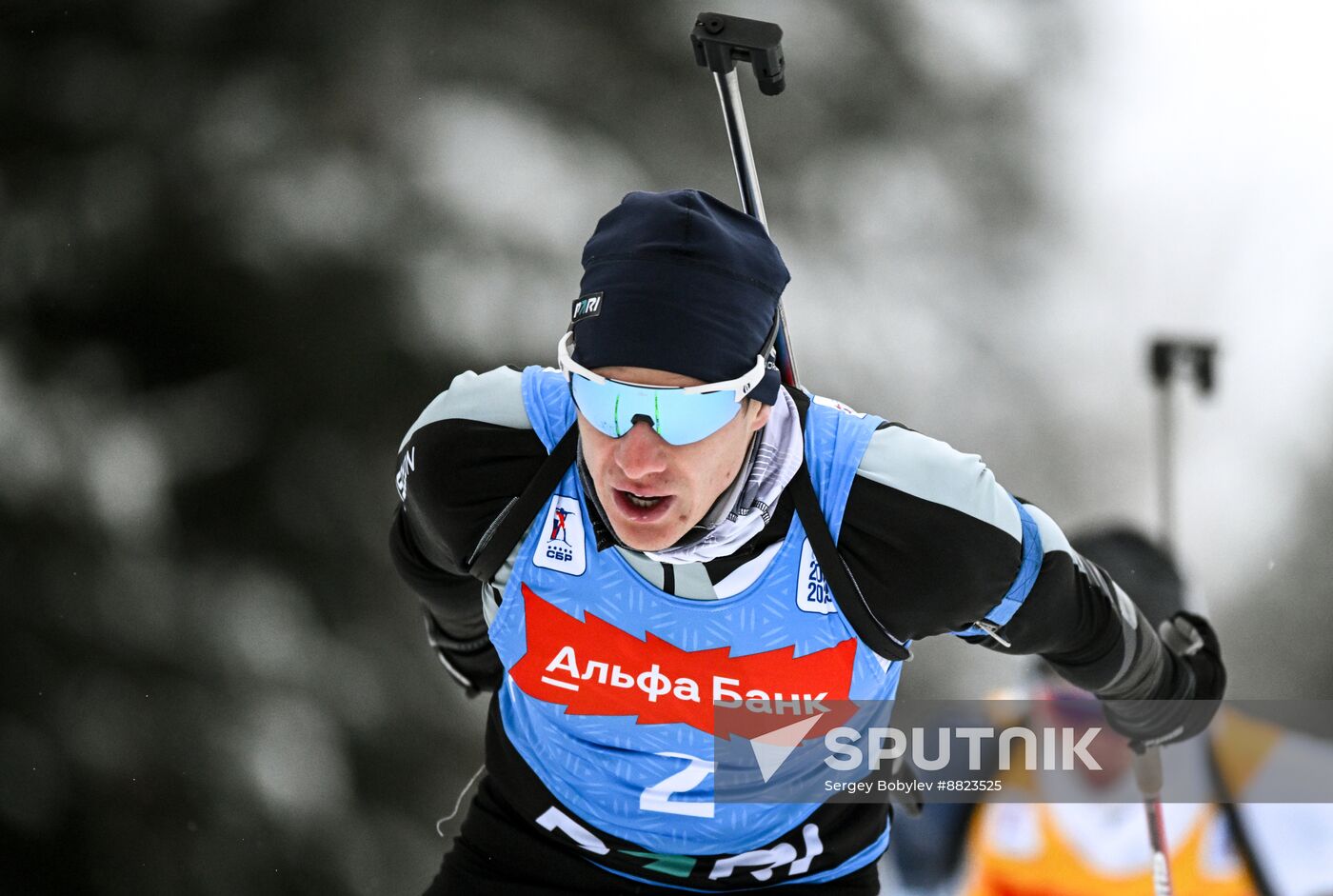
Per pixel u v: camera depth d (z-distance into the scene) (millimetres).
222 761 27328
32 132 29688
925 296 33344
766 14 33812
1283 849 14250
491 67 31172
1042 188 35781
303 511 28656
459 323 28969
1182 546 32312
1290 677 31453
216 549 28344
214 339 29156
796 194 33000
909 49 34906
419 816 28031
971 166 35250
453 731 28469
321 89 30234
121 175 29516
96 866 26859
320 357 29062
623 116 31891
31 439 28141
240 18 30438
